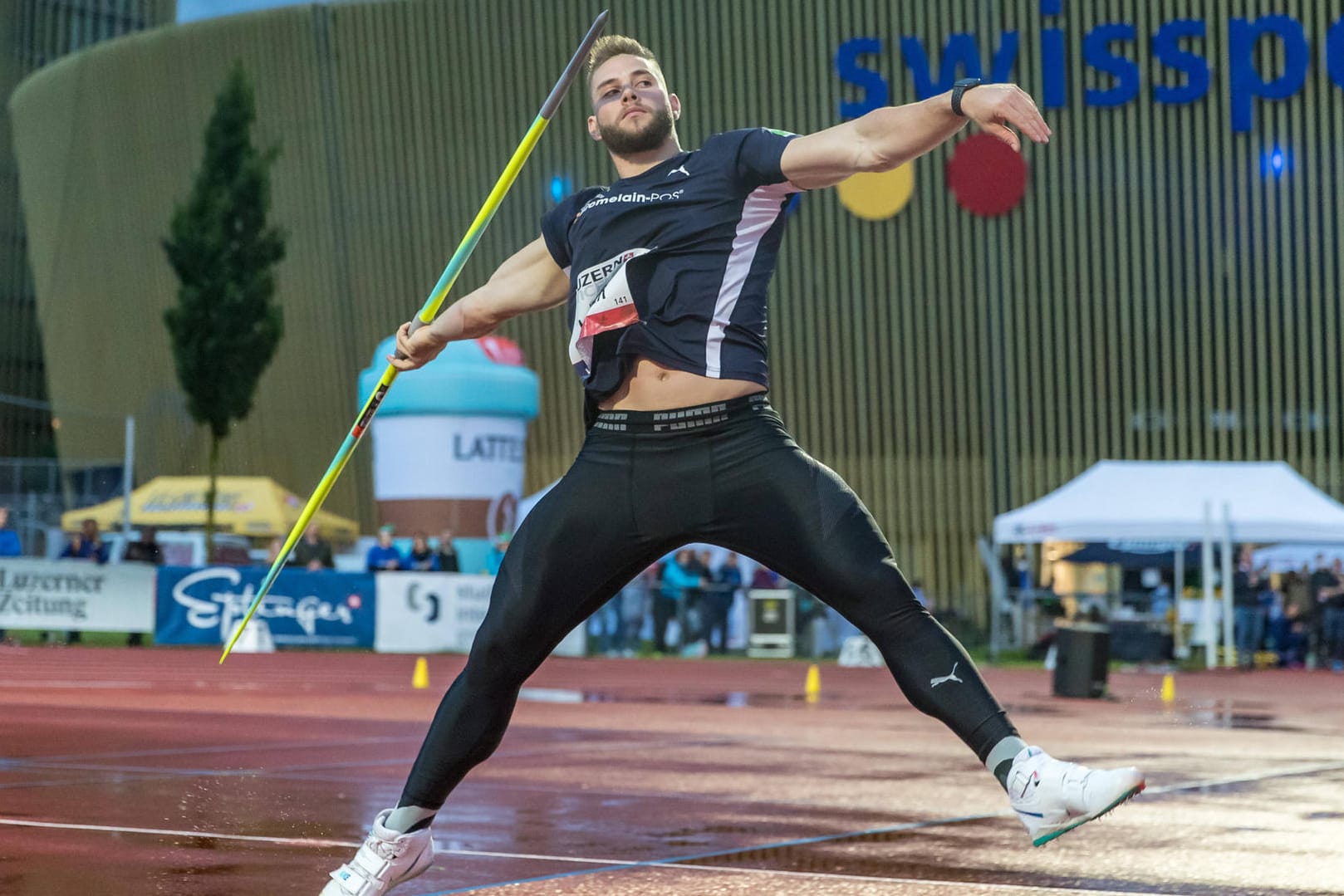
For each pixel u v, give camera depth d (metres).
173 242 28.53
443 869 4.65
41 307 44.69
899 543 33.72
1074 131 32.81
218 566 21.23
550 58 35.62
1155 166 32.59
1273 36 32.09
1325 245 32.00
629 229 3.51
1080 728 11.28
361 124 37.12
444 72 36.44
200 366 28.12
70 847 4.85
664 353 3.46
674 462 3.46
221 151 28.48
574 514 3.52
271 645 21.11
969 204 33.09
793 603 22.94
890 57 33.50
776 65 34.19
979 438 33.41
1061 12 32.62
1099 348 32.91
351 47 37.09
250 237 28.41
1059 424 33.09
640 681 17.59
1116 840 5.44
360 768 7.42
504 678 3.60
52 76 42.81
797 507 3.39
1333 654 22.95
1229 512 21.67
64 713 10.59
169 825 5.37
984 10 32.94
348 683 15.41
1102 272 32.88
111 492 31.95
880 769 7.91
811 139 3.37
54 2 57.97
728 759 8.35
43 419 58.34
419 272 37.00
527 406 24.62
